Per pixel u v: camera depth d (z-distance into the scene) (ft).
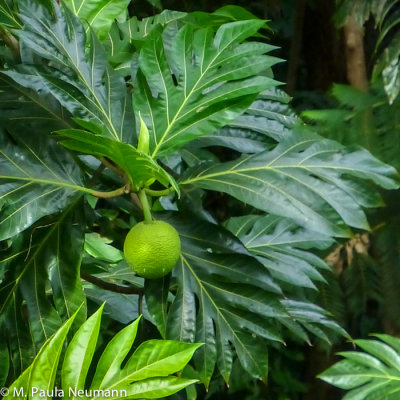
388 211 17.28
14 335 10.51
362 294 18.24
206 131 10.66
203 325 10.54
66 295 10.47
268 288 10.59
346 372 14.66
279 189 10.43
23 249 10.50
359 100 16.31
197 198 10.66
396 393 14.37
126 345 9.89
